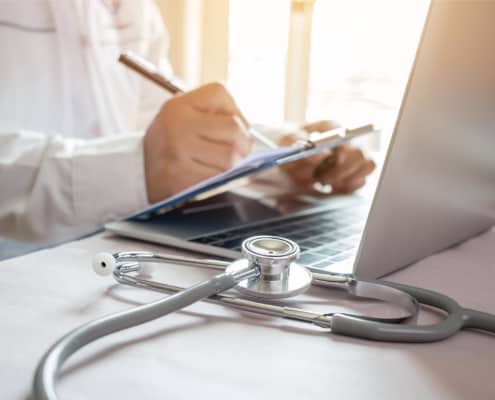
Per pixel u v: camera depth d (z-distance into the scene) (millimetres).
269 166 445
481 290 419
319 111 1216
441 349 317
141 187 688
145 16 1282
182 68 1422
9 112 1113
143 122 1287
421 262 483
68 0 1148
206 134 695
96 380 266
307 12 1191
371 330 320
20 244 796
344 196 727
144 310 315
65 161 688
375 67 1140
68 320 336
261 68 1320
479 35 345
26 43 1140
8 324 328
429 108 344
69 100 1199
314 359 297
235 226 534
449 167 410
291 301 381
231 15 1336
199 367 283
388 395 264
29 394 254
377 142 893
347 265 425
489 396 268
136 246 492
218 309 360
